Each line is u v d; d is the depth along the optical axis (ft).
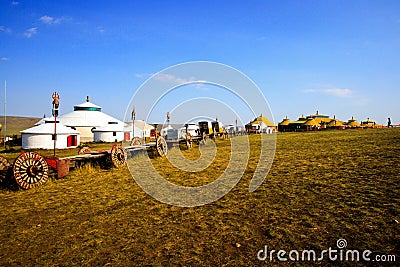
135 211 24.99
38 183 35.91
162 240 18.69
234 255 16.39
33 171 35.22
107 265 15.79
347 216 20.70
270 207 23.98
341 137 91.35
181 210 24.84
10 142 134.82
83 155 48.93
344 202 23.67
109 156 51.72
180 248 17.46
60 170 40.70
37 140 116.26
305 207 23.27
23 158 34.53
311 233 18.54
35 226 21.99
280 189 29.45
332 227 19.13
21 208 26.89
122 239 19.07
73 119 185.68
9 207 27.32
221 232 19.53
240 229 19.84
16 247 18.34
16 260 16.61
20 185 33.78
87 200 29.01
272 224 20.33
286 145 77.15
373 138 77.87
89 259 16.49
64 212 25.30
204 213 23.68
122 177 41.24
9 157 75.51
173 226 21.06
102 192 32.30
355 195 25.22
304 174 35.76
